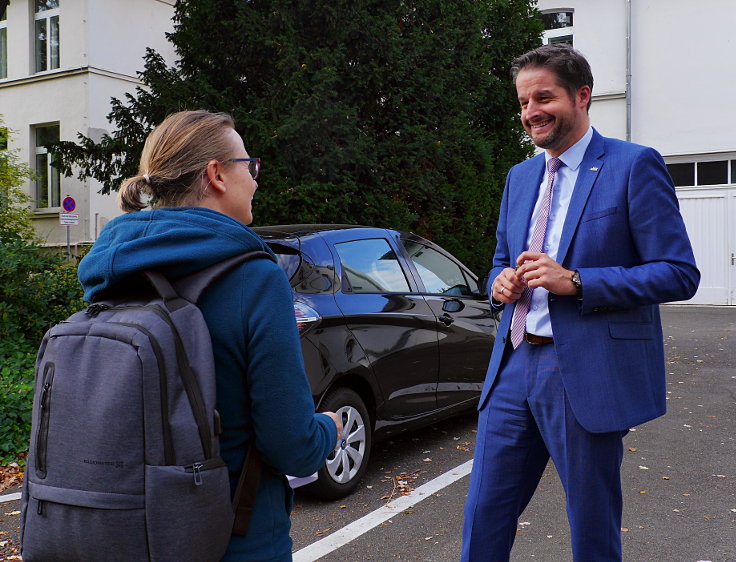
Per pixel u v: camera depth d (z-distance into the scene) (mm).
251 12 7906
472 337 5402
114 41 16703
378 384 4445
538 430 2371
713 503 4125
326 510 4074
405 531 3750
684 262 2129
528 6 12484
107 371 1312
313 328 4020
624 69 16906
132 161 8789
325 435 1543
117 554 1281
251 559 1420
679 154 16484
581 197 2234
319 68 7957
